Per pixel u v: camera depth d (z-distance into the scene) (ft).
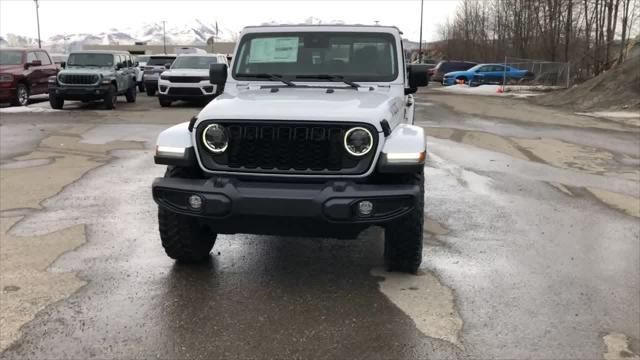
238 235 18.76
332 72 18.02
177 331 12.25
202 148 13.61
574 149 37.45
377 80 17.74
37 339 11.77
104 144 36.55
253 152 13.43
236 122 13.35
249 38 18.67
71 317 12.75
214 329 12.37
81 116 53.36
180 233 15.08
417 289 14.55
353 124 13.09
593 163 32.63
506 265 16.26
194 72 63.62
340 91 16.78
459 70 139.33
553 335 12.28
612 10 95.45
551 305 13.71
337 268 15.97
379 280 15.14
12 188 24.30
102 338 11.89
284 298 13.97
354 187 13.01
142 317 12.84
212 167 13.57
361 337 12.10
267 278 15.21
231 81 18.08
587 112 63.87
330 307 13.50
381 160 13.21
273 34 18.51
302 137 13.23
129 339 11.87
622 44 96.22
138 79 86.48
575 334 12.34
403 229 14.46
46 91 66.74
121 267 15.74
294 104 14.15
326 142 13.20
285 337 12.07
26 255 16.42
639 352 11.62
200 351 11.48
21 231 18.57
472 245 17.93
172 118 52.06
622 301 13.99
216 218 13.26
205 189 13.23
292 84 17.38
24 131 42.29
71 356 11.19
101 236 18.25
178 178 13.98
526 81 117.91
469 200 23.54
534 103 77.36
